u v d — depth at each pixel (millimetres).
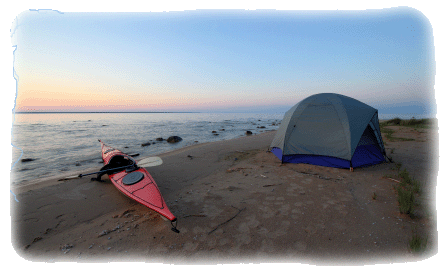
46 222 4578
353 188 5785
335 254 3307
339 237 3736
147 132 24500
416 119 18828
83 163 10656
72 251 3561
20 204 5449
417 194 5082
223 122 44469
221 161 9562
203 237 3873
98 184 6840
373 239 3629
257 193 5734
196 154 11156
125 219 4602
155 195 4816
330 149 7488
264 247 3551
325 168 7504
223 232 4012
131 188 5285
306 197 5359
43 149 14180
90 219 4680
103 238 3928
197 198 5559
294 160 8320
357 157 7504
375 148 8000
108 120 49719
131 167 6344
